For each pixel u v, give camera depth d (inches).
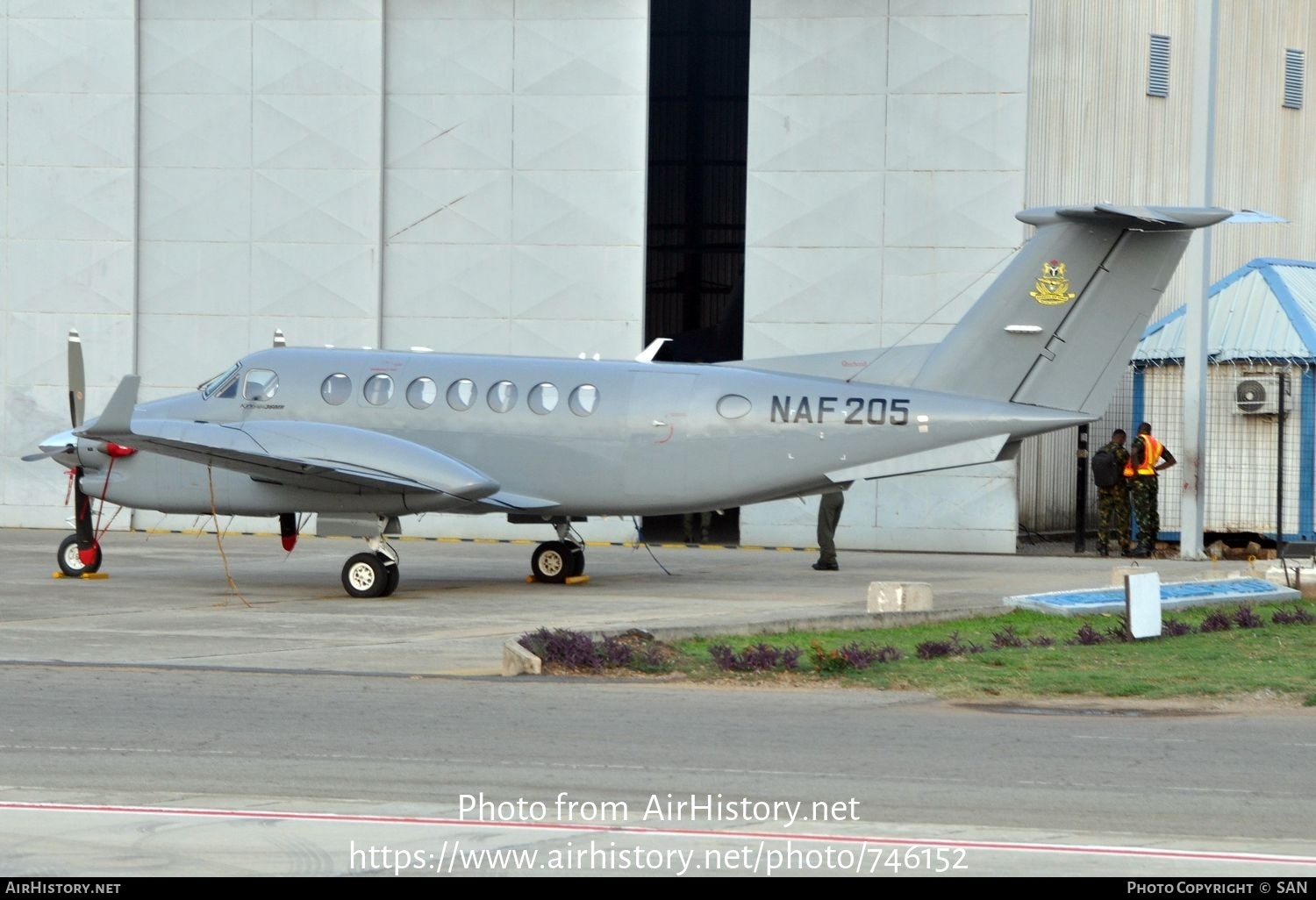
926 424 3213.6
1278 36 5600.4
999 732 1761.8
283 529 3457.2
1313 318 4503.0
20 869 1187.9
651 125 5472.4
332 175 4854.8
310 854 1237.7
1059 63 4849.9
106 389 4963.1
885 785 1493.6
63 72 4945.9
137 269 4958.2
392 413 3501.5
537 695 1979.6
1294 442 4421.8
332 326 4874.5
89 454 3516.2
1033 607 2883.9
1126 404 4904.0
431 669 2214.6
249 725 1760.6
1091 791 1473.9
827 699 1971.0
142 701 1909.4
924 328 4557.1
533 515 3560.5
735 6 5383.9
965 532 4549.7
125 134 4918.8
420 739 1690.5
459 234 4820.4
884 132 4564.5
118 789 1449.3
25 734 1696.6
